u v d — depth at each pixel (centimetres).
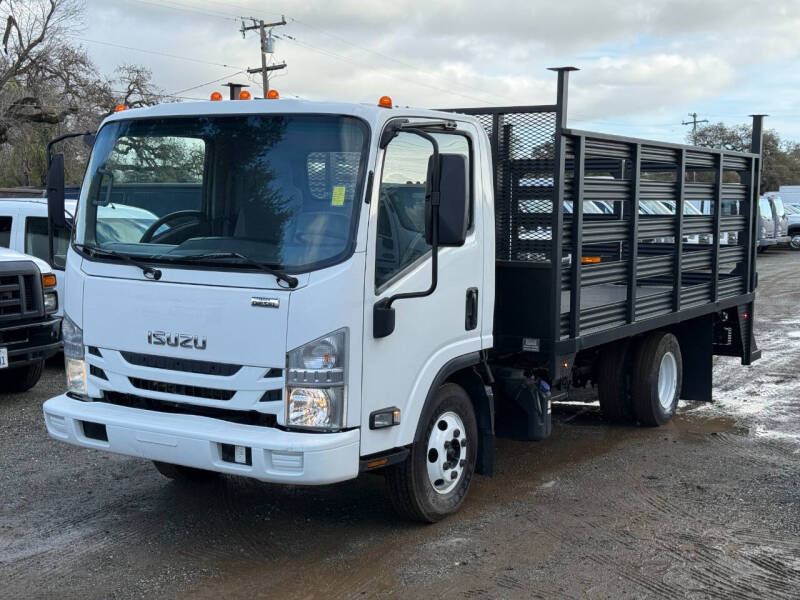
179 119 539
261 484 673
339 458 482
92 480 677
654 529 593
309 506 626
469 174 584
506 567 525
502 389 667
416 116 533
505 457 770
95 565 522
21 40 3619
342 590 491
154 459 510
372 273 496
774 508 639
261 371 488
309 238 493
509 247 658
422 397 548
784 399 1026
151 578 504
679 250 820
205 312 500
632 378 852
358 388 495
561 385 795
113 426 516
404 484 560
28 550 543
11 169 3909
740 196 960
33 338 908
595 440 830
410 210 531
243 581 502
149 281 519
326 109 507
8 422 851
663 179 813
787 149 7569
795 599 488
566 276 658
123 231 540
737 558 545
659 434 855
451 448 595
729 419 925
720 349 1012
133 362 528
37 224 1096
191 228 521
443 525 593
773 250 3991
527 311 654
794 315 1753
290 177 505
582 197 658
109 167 555
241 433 483
